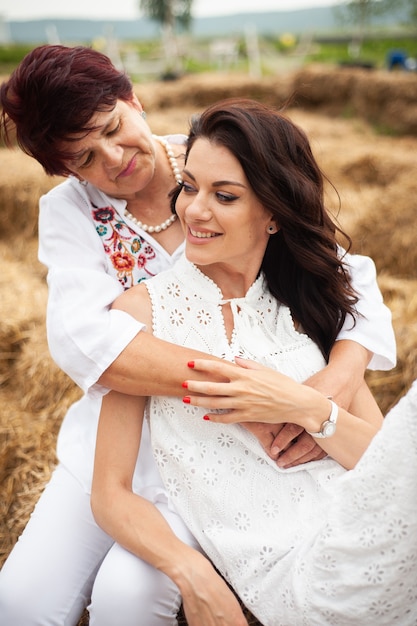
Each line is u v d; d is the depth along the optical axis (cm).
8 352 288
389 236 388
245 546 132
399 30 1747
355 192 455
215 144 130
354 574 116
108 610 131
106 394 143
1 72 1475
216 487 137
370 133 790
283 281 154
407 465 105
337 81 965
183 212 139
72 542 153
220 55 1738
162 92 1030
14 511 215
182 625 159
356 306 161
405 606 117
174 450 138
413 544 109
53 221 162
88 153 150
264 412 132
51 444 238
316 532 125
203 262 139
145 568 132
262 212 140
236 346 145
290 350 150
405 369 265
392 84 886
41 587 145
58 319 144
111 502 136
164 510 148
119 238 165
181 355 137
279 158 135
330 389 144
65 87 139
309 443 140
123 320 140
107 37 1473
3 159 530
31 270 420
